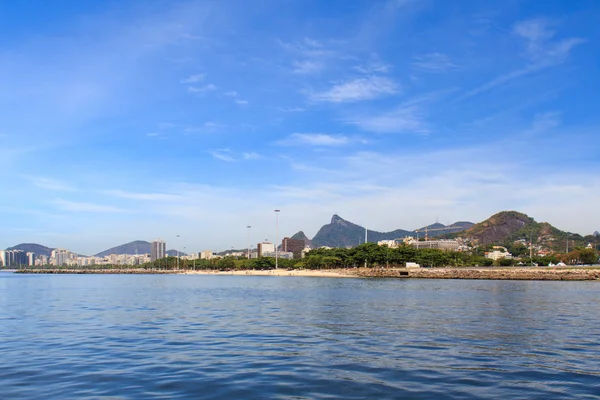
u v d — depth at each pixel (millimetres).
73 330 39781
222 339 34594
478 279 166875
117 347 31344
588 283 134125
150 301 71938
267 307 60531
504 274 167500
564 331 38312
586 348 30797
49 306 63625
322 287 114812
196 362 26422
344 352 29312
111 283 156125
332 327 40906
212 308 59469
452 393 20156
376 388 20906
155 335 36719
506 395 19891
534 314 51062
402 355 28359
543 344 32250
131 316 50500
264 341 33594
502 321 44844
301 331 38594
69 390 20703
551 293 87875
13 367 25328
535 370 24438
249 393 20125
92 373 23875
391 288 107875
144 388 20984
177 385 21453
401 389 20734
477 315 50031
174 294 90250
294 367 25109
